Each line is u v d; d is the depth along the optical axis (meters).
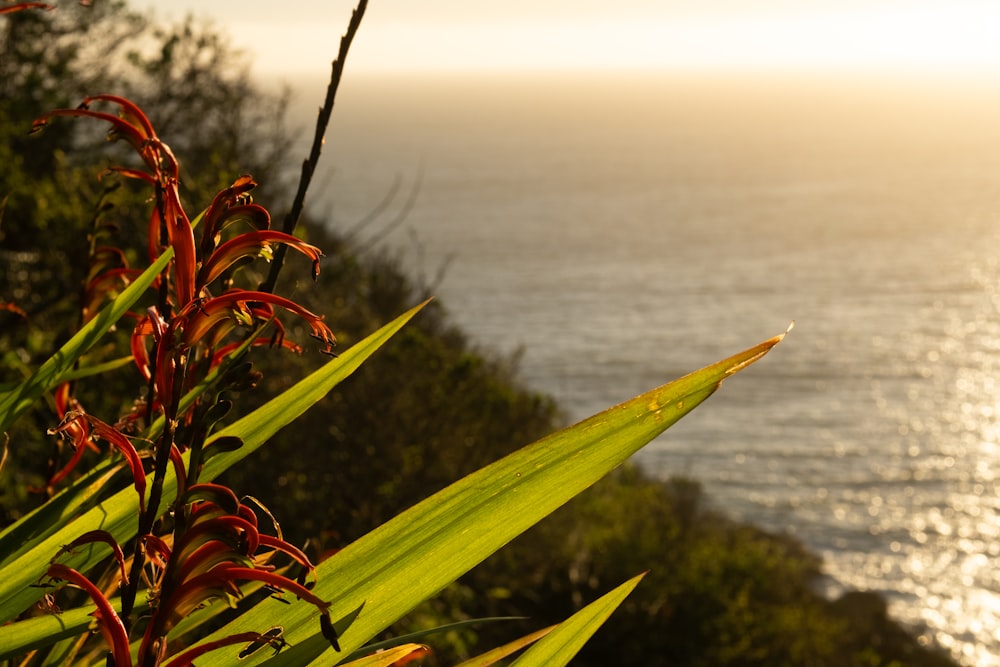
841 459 57.56
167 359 0.84
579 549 12.36
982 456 58.25
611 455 0.93
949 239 135.38
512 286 98.81
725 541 20.80
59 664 1.21
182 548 0.79
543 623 9.98
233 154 6.64
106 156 6.53
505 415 8.41
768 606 15.49
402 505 6.73
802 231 143.62
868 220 152.75
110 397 3.13
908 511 50.16
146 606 1.04
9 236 4.43
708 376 0.93
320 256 0.88
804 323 89.75
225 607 1.12
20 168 5.55
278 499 5.77
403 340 7.65
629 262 116.75
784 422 64.00
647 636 11.65
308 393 1.15
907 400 69.06
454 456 7.38
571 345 77.69
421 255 10.54
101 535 0.83
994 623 38.47
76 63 8.16
